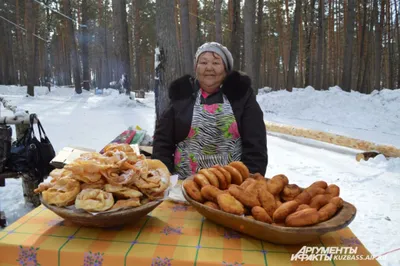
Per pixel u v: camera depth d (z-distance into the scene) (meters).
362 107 12.66
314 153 6.46
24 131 3.32
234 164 1.34
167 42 5.86
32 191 3.51
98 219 1.06
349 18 16.45
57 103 15.80
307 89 15.35
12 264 1.06
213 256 1.00
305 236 0.96
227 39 27.02
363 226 3.24
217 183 1.23
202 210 1.15
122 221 1.11
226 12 26.88
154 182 1.18
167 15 5.83
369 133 9.44
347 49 16.58
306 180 4.71
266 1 28.34
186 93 1.90
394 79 26.22
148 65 46.47
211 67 1.82
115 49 17.86
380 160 5.54
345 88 16.67
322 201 1.07
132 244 1.07
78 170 1.10
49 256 1.04
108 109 13.81
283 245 1.07
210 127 1.83
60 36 35.91
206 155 1.87
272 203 1.08
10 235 1.12
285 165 5.54
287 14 26.59
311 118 12.38
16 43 32.66
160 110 5.89
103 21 34.25
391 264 2.57
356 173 5.04
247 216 1.07
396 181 4.58
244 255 1.01
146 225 1.21
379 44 19.73
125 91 17.83
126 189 1.13
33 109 13.09
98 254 1.01
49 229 1.17
